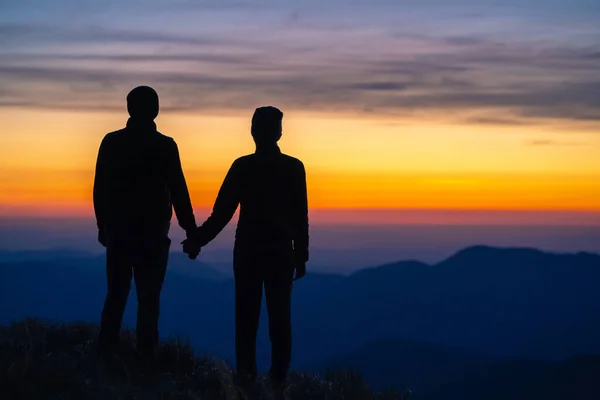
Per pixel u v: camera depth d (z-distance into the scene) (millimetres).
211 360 8047
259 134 7434
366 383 8180
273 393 7004
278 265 7406
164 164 7355
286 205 7453
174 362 7766
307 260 7633
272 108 7465
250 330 7547
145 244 7344
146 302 7465
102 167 7434
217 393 6988
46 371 6738
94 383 6723
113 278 7453
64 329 8477
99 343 7590
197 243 7539
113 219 7363
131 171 7289
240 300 7496
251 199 7414
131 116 7383
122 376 7078
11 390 6285
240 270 7461
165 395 6688
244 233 7445
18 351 7527
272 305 7480
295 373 8344
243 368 7543
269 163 7422
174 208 7492
